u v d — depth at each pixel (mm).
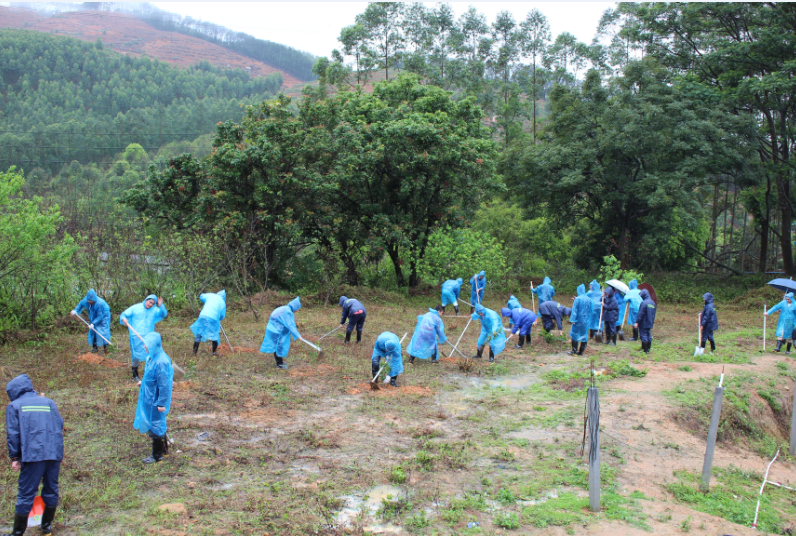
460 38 47531
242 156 19938
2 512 5883
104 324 12102
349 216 23234
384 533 5715
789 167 26875
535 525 5902
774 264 36688
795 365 13664
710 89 27156
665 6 29000
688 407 9875
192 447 7645
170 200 22203
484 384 11406
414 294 23734
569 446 8078
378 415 9188
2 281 13742
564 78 43719
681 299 26484
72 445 7500
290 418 8945
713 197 41000
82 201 22766
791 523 6500
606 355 14289
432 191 23172
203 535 5543
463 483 6879
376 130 22078
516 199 30375
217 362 11789
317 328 16125
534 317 14992
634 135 25672
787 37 25062
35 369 10867
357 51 40375
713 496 6926
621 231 30188
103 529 5645
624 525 5969
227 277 19781
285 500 6297
